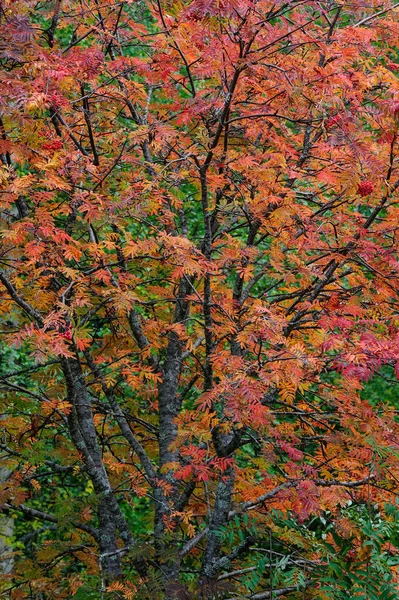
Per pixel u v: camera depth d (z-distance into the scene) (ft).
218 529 21.66
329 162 21.42
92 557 24.40
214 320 21.83
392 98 19.12
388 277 19.26
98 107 22.97
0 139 18.01
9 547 38.83
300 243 19.89
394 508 18.88
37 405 24.17
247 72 18.63
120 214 19.89
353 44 20.01
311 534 20.90
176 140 23.27
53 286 21.30
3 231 17.07
